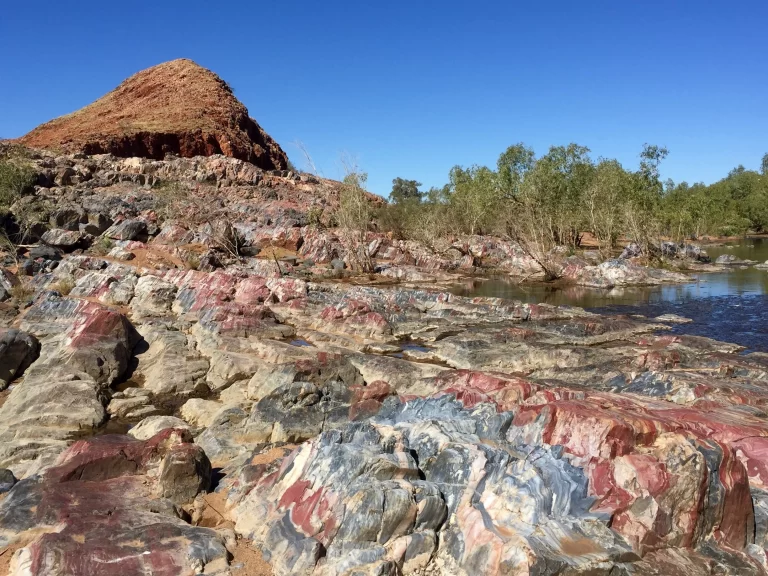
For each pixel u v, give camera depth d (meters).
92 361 18.61
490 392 13.00
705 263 56.62
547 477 8.38
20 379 19.05
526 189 52.31
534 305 29.44
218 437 13.33
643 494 8.16
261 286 29.42
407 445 9.60
